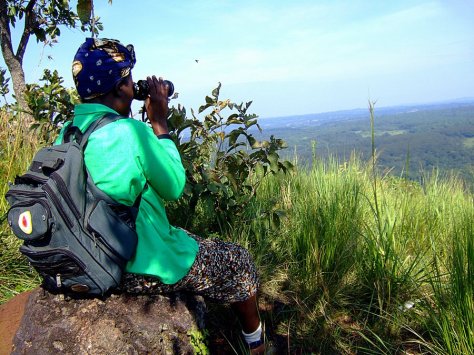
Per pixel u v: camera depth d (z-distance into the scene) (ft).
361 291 9.30
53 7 17.15
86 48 6.07
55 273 5.49
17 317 7.29
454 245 8.21
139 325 6.34
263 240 10.48
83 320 6.15
